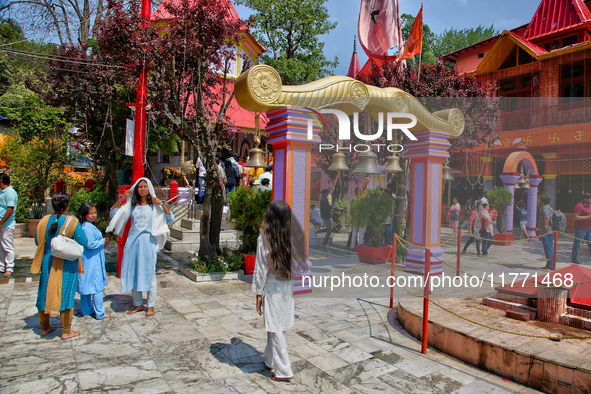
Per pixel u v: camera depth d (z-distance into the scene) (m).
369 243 7.02
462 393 2.91
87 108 11.16
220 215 7.22
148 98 7.79
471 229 5.81
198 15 6.37
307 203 5.70
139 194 4.64
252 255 6.86
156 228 4.62
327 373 3.22
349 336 4.08
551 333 3.48
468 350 3.44
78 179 14.41
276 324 3.08
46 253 3.77
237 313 4.79
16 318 4.38
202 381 3.02
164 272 7.12
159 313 4.72
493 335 3.44
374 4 9.26
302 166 5.64
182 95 7.97
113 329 4.13
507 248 5.82
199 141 7.03
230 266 6.89
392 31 9.07
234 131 10.31
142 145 6.46
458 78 9.01
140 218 4.59
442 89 8.69
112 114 11.48
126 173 15.76
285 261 3.05
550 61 11.98
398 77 8.98
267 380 3.08
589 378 2.66
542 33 14.26
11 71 18.61
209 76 8.28
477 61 18.22
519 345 3.19
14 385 2.84
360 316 4.77
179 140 15.62
